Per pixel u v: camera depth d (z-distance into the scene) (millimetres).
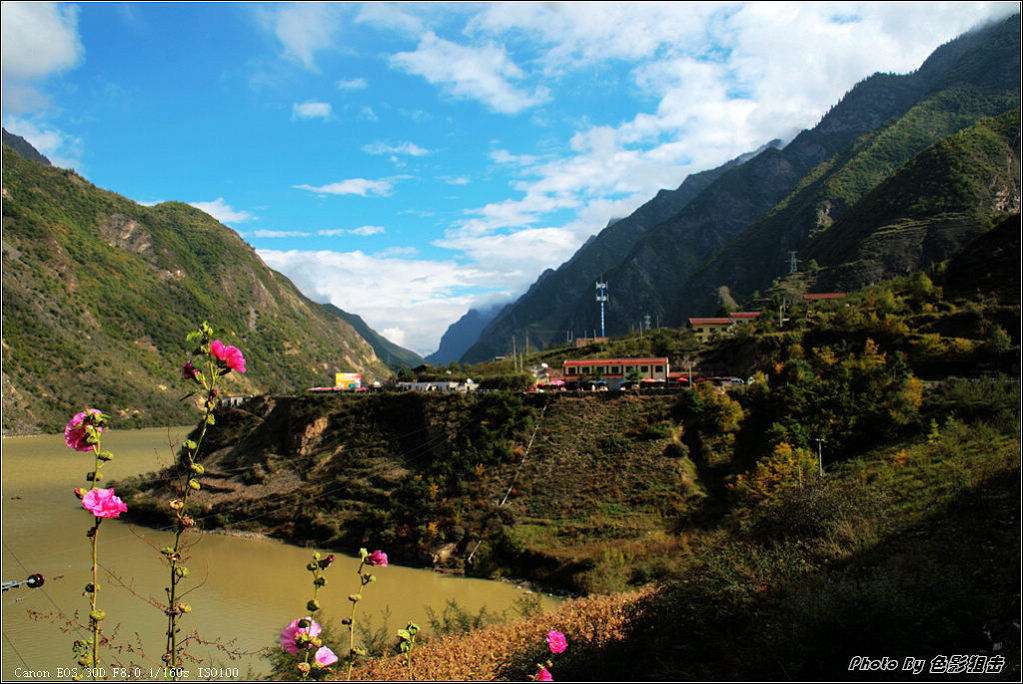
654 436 62375
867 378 59312
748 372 80438
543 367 114938
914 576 19422
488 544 53406
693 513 51156
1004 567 20172
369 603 42281
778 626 18328
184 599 37562
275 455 78500
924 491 34875
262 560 54688
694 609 21938
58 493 78250
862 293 107688
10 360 182125
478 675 20984
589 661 20797
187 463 6910
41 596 34719
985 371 60094
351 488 67312
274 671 18328
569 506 56000
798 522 27672
